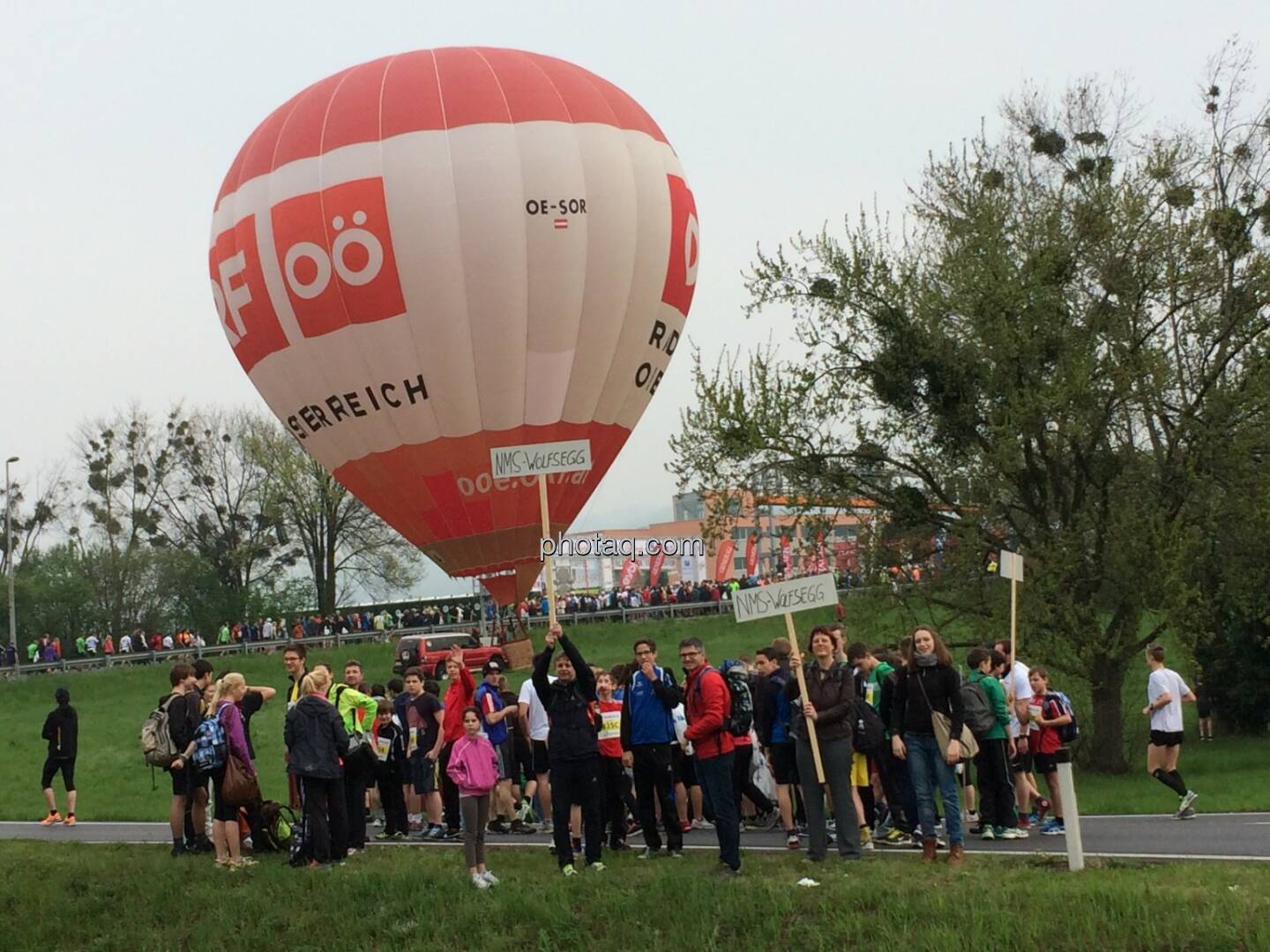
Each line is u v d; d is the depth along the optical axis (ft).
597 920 37.06
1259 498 78.18
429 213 81.10
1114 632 79.00
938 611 85.71
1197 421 81.10
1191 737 98.58
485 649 129.29
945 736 41.04
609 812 48.42
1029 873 38.24
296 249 81.82
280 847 49.90
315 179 82.23
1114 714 79.97
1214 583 86.07
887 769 47.03
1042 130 96.68
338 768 46.09
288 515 230.27
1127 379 79.00
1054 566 76.33
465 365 82.64
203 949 38.42
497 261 81.61
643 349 87.56
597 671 50.21
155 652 165.78
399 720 54.60
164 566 234.58
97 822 68.49
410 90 84.12
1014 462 79.10
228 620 231.91
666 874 40.11
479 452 84.33
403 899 40.22
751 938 34.27
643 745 45.32
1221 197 98.48
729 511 82.48
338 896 40.98
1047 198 85.71
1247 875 36.35
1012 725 51.80
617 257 84.43
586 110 86.33
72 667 164.14
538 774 54.85
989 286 79.46
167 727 49.93
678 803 53.72
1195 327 83.20
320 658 156.46
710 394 81.10
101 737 113.91
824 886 37.47
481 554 86.48
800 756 42.19
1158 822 51.88
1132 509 77.87
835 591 42.60
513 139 83.10
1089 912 32.45
